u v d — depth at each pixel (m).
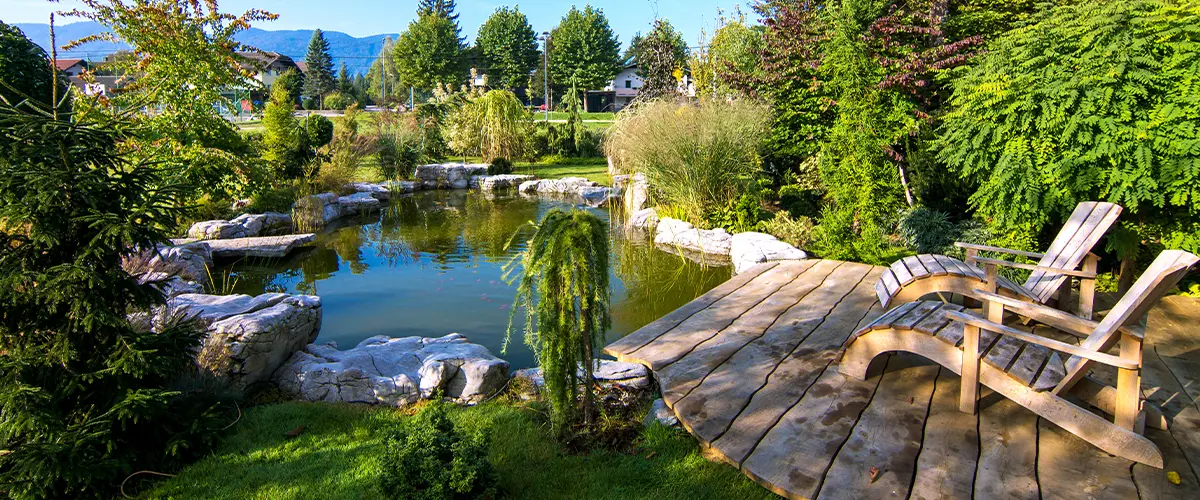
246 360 4.04
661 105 10.33
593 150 22.41
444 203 14.43
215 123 10.49
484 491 2.81
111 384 3.22
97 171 3.13
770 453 2.99
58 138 3.09
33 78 9.07
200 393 3.69
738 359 4.19
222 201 11.10
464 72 58.09
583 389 3.86
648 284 7.47
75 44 9.47
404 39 56.06
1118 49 5.31
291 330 4.44
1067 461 2.84
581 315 3.40
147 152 8.55
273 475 3.11
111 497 3.01
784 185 10.82
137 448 3.22
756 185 9.84
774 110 10.29
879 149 7.50
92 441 3.01
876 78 7.55
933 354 3.43
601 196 14.63
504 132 19.88
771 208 10.12
